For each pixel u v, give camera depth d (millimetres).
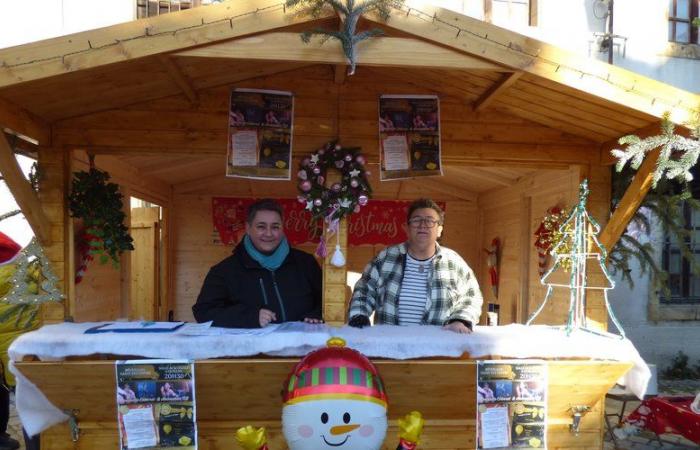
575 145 4156
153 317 7164
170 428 2766
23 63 2719
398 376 2957
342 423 2240
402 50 2877
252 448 2377
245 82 3846
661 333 7355
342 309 3717
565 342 3029
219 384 2936
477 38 2912
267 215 3096
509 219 6426
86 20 6867
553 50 3004
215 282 3209
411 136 3914
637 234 5461
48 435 3098
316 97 3914
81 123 3793
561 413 3275
